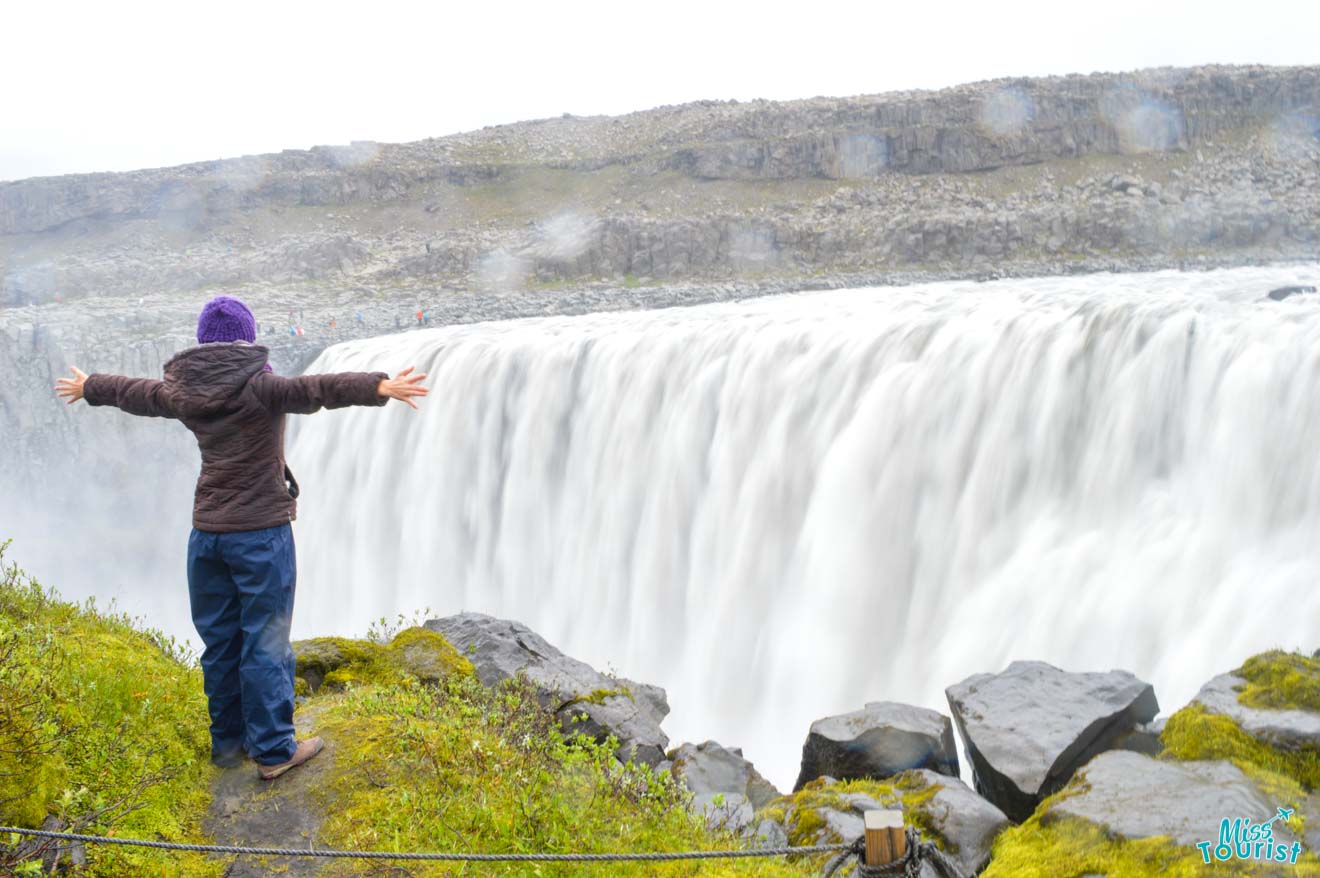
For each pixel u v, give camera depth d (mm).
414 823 4902
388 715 6113
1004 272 59438
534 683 8383
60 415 51812
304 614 33844
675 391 27531
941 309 25438
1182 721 6215
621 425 28672
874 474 22062
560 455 30234
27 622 6613
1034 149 81625
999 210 71188
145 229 94500
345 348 40469
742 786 7602
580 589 28359
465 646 9195
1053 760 6668
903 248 66312
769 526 24078
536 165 97000
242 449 5098
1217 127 81312
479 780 5215
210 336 5094
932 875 5613
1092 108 83062
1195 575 15516
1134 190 70562
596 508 28781
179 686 6250
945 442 21078
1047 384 19656
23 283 80562
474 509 31719
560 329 35750
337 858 4750
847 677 20078
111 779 4984
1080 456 18734
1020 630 17281
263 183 96250
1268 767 5738
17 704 4992
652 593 26359
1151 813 5281
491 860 4379
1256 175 72812
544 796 5152
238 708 5520
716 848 5305
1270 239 61500
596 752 5816
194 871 4625
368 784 5309
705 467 26297
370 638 9180
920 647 19312
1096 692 7395
